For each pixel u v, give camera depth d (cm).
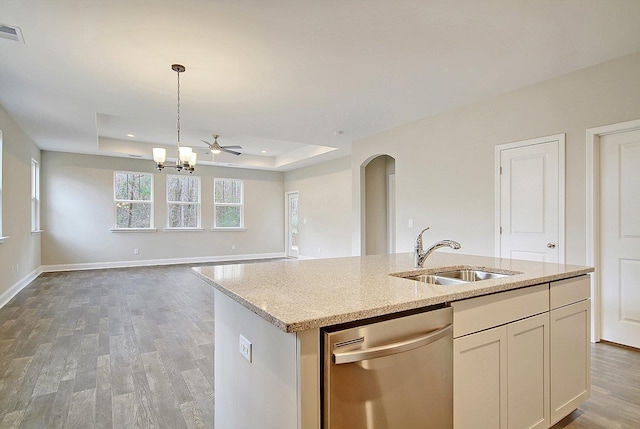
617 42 271
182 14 231
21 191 522
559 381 183
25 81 339
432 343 128
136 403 213
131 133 640
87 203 731
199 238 864
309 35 258
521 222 363
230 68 312
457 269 219
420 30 253
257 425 128
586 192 314
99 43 267
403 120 479
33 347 301
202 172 869
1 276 431
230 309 157
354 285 152
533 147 353
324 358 105
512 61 302
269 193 964
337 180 774
